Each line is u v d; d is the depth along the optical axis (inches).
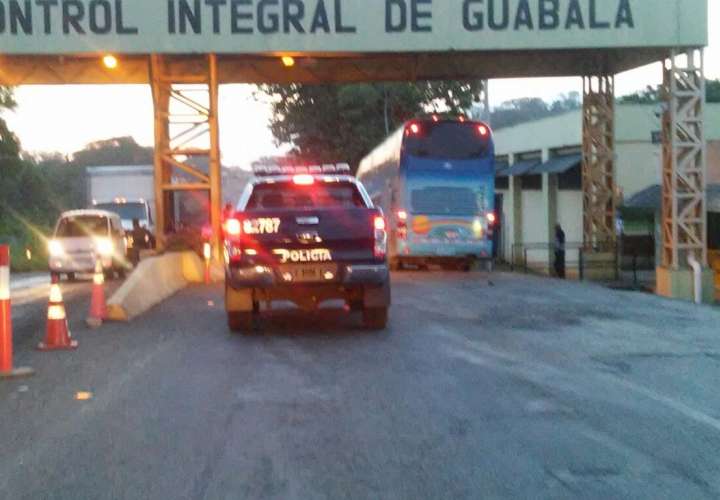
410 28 960.9
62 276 1212.5
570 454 311.9
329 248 541.6
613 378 435.5
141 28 959.6
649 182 1476.4
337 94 1852.9
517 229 1876.2
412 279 1019.3
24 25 954.1
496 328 599.5
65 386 427.2
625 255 1456.7
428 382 428.1
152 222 1630.2
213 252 1007.6
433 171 1119.6
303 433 340.8
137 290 701.3
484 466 299.0
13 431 346.6
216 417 366.0
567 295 820.0
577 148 1550.2
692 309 712.4
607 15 963.3
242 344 542.6
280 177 589.6
